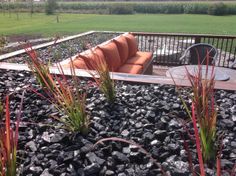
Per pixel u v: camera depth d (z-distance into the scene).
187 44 7.92
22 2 32.31
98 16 27.59
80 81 3.21
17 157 1.75
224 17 25.62
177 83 3.13
